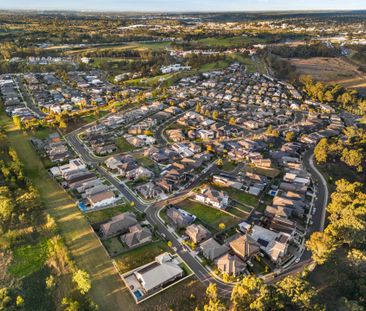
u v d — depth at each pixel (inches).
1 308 2410.2
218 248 2982.3
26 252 2994.6
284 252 2957.7
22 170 4296.3
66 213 3563.0
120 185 4220.0
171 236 3275.1
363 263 2623.0
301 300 2210.9
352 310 2206.0
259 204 3846.0
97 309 2365.9
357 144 5049.2
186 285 2667.3
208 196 3816.4
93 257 2930.6
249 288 2346.2
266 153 5290.4
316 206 3806.6
